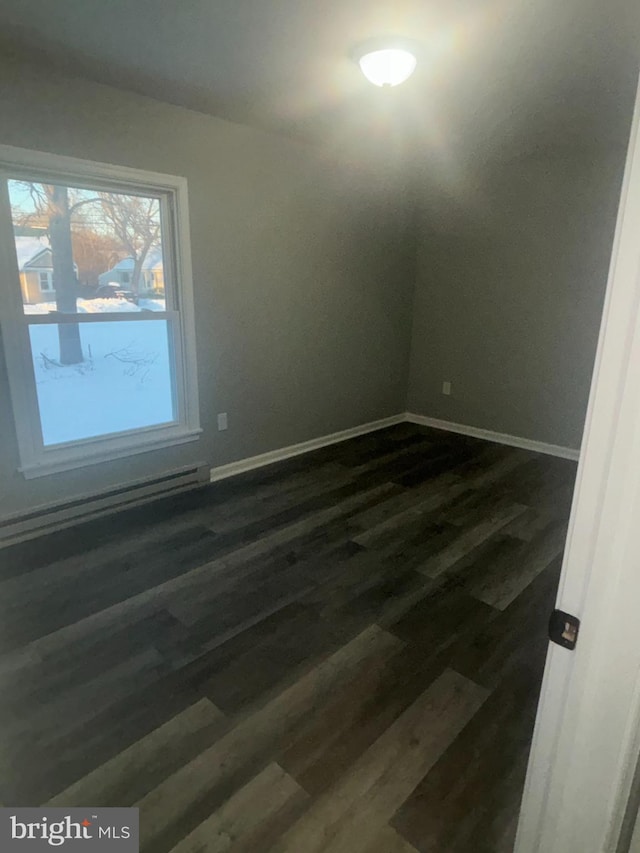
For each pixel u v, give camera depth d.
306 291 4.02
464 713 1.75
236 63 2.40
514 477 3.83
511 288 4.43
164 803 1.44
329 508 3.28
